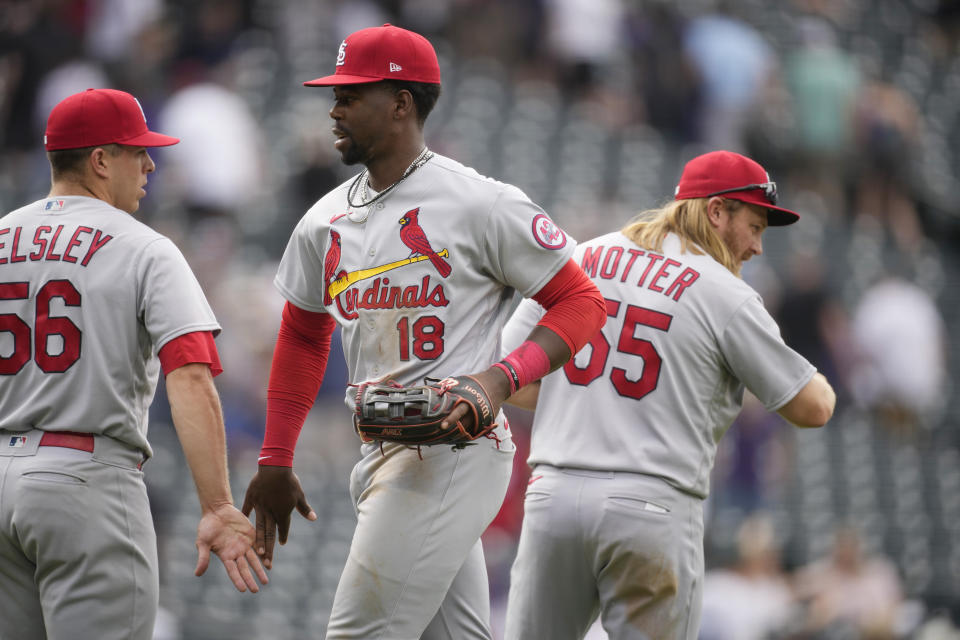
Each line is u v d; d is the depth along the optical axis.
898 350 44.75
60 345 12.80
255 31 52.06
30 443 12.77
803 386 14.85
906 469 43.41
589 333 12.86
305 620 34.78
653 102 52.53
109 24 46.78
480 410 11.92
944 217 56.91
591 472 14.62
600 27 53.03
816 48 55.12
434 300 12.62
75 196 13.30
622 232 15.80
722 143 52.09
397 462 12.98
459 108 51.53
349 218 13.01
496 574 32.03
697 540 14.83
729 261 15.30
